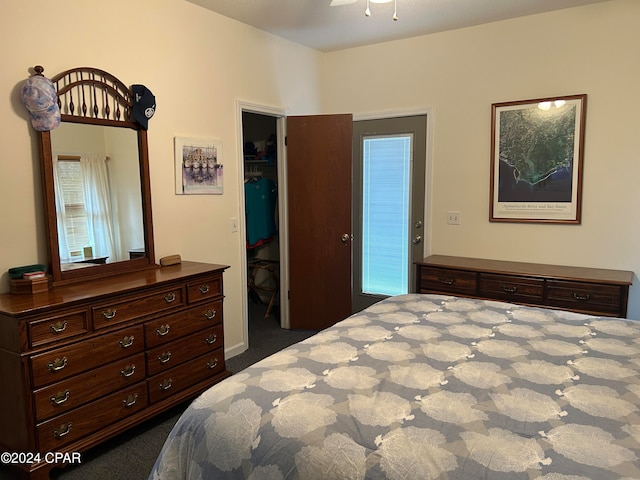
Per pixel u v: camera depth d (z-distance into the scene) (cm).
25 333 189
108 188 259
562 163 333
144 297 237
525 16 335
